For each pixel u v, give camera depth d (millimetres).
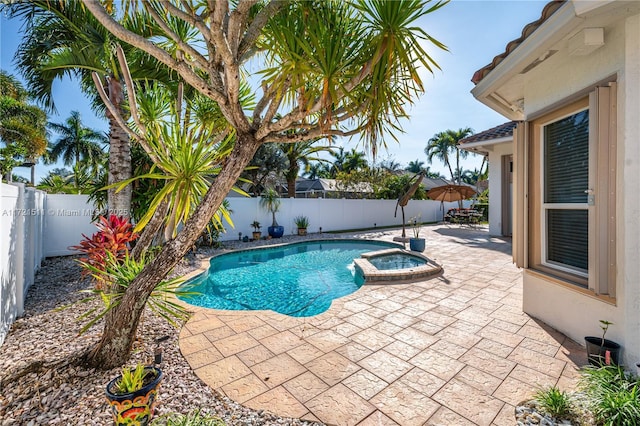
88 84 6648
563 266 3959
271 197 14703
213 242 11531
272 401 2664
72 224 9672
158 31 4062
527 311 4680
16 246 4566
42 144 15922
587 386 2664
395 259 9609
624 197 2961
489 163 15047
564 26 2658
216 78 2881
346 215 18500
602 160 3064
